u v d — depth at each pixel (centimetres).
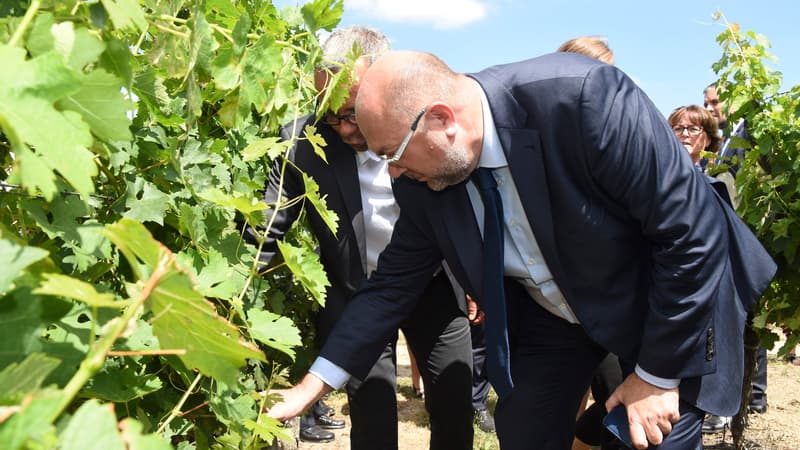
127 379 97
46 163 54
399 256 224
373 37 228
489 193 192
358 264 259
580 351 231
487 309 202
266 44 115
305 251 154
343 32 225
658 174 174
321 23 148
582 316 198
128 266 101
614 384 295
